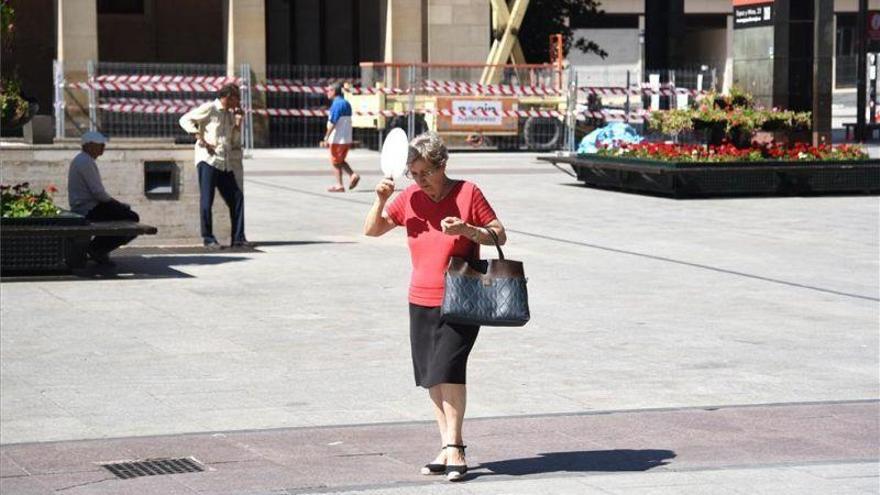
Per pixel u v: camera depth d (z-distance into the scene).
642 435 24.66
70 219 42.91
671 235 56.47
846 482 21.41
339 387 28.61
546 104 113.00
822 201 70.94
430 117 110.56
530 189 77.38
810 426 25.36
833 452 23.44
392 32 119.94
